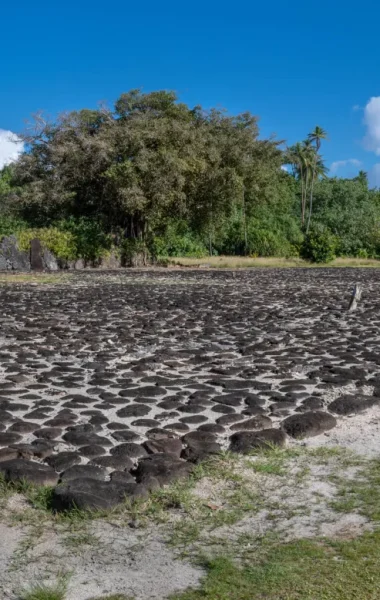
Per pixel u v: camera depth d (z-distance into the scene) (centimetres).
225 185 3944
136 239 3872
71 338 1007
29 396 626
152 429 513
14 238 3328
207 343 970
